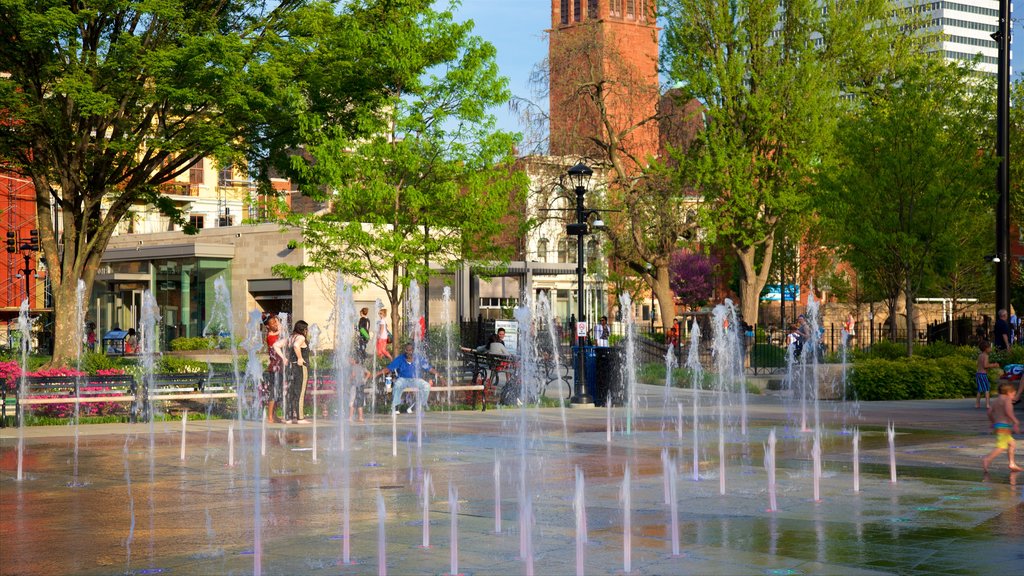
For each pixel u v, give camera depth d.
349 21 29.89
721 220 48.97
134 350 53.00
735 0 48.31
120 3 25.28
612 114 48.94
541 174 47.50
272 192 31.80
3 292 55.66
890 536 9.13
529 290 53.16
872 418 21.72
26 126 27.75
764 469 13.74
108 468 13.99
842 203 33.78
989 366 24.17
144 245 61.09
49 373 23.86
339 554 8.51
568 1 122.44
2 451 15.98
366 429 19.56
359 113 31.64
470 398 26.62
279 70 26.75
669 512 10.45
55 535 9.37
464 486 12.34
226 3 28.56
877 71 50.47
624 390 27.27
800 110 47.47
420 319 39.12
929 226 32.25
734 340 40.62
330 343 51.62
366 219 36.88
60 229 55.78
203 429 19.47
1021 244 55.12
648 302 92.69
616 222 49.09
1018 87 47.47
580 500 9.16
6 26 25.09
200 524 9.90
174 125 28.36
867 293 49.78
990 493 11.62
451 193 34.56
